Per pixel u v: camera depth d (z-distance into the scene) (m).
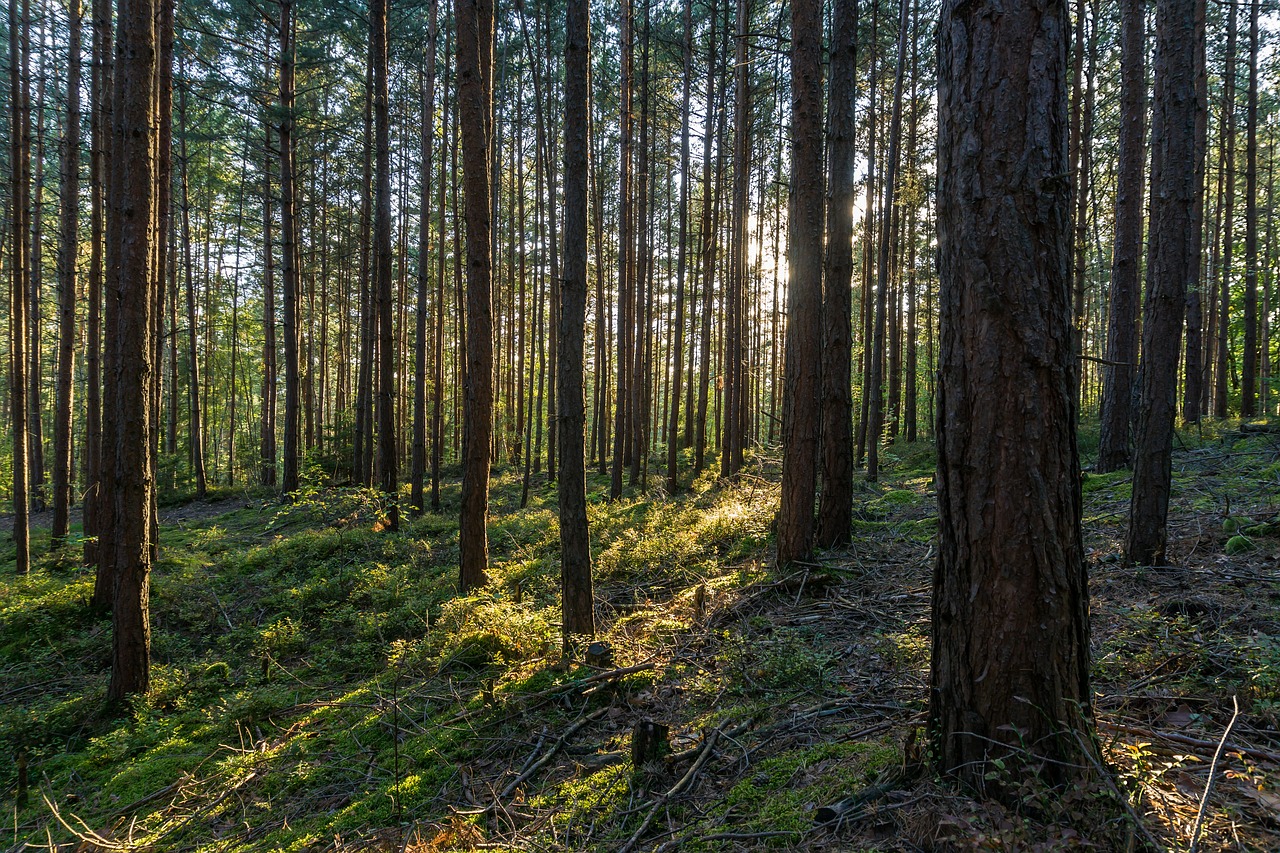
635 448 16.36
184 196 21.83
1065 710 2.46
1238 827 2.32
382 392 14.46
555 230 19.17
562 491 6.12
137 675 6.79
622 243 15.23
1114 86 16.34
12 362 11.55
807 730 3.93
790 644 5.00
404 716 5.48
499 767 4.42
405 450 26.94
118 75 7.76
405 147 24.75
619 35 19.69
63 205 17.31
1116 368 9.52
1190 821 2.36
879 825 2.71
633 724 4.61
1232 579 4.87
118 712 6.66
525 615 6.92
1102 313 28.75
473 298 8.52
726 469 16.38
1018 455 2.46
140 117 6.66
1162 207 5.35
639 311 17.09
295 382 16.39
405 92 22.62
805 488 7.01
